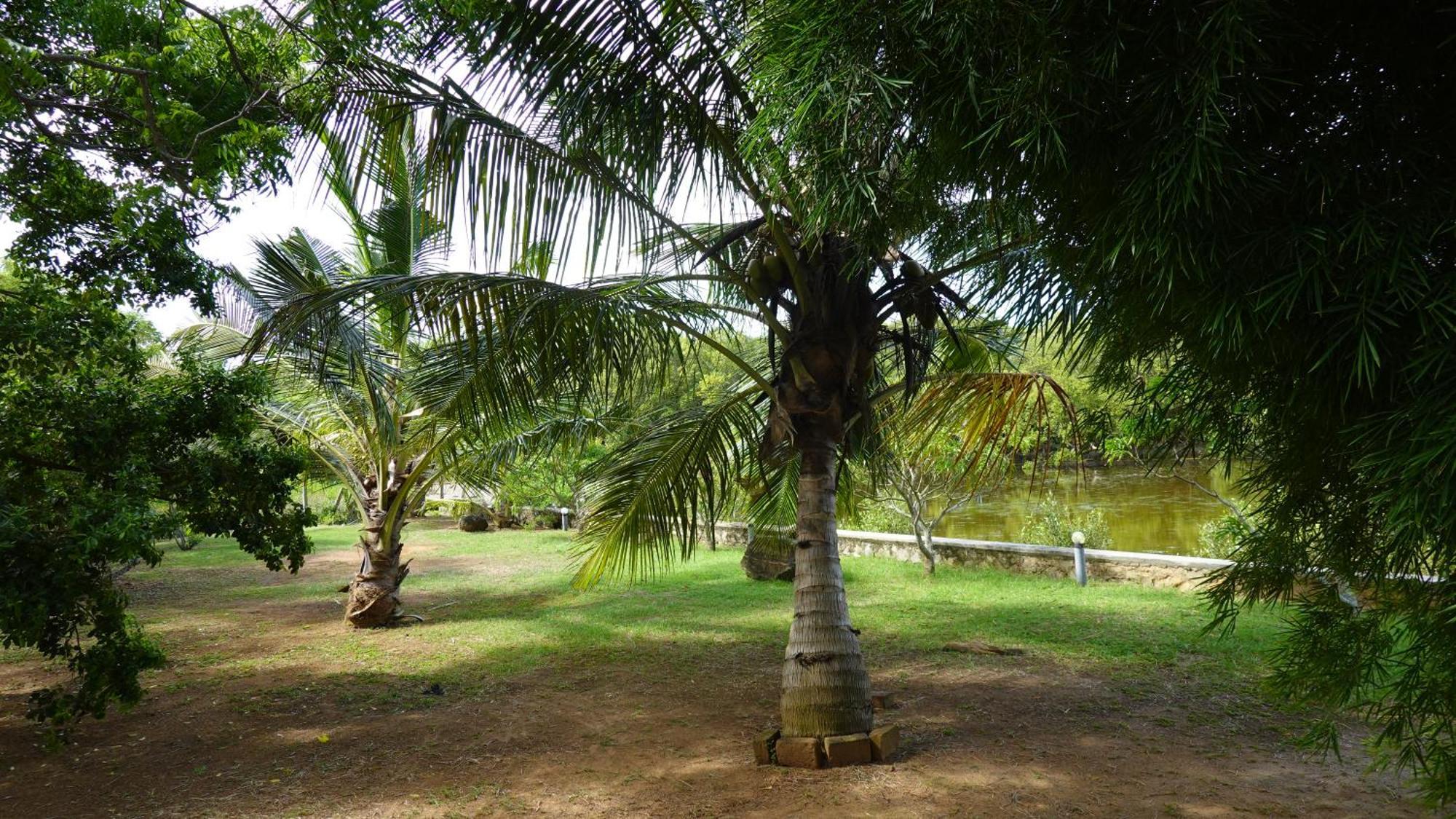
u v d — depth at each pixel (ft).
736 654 24.68
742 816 13.04
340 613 33.55
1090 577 33.83
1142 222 4.58
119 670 15.71
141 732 18.42
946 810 12.91
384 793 14.60
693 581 38.19
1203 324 4.91
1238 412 6.39
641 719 18.56
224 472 17.80
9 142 17.52
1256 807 12.71
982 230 9.90
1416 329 4.26
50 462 15.84
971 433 16.01
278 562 19.07
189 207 18.20
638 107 12.25
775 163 7.22
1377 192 4.31
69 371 16.14
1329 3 4.40
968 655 23.27
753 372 16.15
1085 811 12.73
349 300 13.12
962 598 31.40
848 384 16.10
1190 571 30.58
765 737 15.51
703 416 18.35
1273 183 4.32
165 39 18.10
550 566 46.55
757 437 18.21
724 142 12.92
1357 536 5.94
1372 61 4.37
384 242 26.68
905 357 16.03
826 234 14.75
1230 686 19.43
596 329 13.25
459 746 17.03
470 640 27.55
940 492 35.78
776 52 6.35
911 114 5.68
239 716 19.60
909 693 19.85
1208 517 55.47
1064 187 5.35
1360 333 4.35
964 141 5.51
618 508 18.24
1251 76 4.16
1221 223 4.48
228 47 15.89
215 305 20.07
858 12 5.34
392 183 15.76
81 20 17.38
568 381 14.87
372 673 23.49
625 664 23.68
